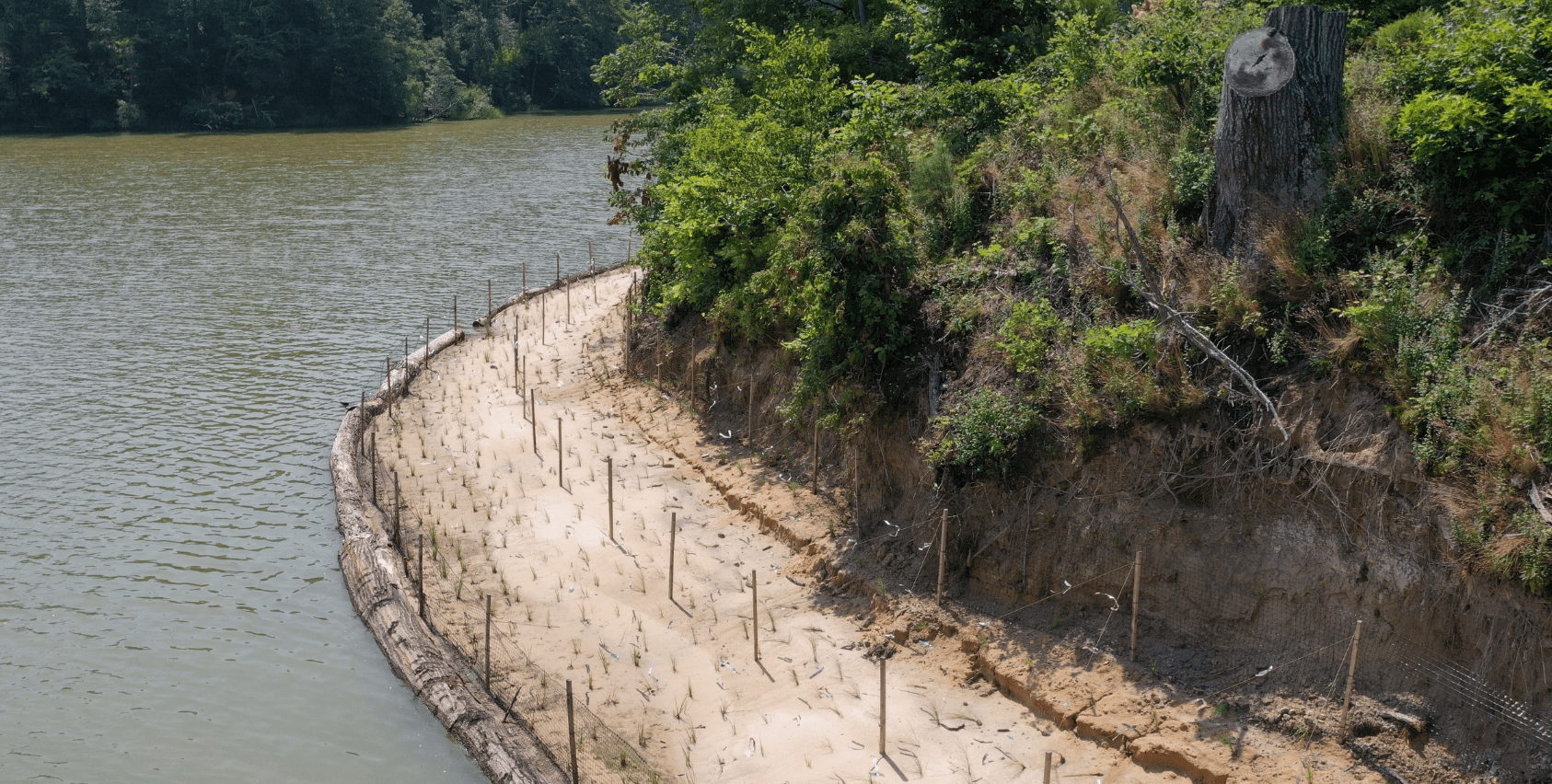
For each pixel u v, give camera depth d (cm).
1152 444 1318
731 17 3100
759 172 2158
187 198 5819
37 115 9725
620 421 2283
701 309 2323
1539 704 1032
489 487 2014
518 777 1259
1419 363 1180
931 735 1248
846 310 1673
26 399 2616
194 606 1689
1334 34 1389
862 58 2791
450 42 12044
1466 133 1289
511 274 3975
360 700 1457
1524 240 1241
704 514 1844
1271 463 1234
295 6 10444
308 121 10456
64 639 1598
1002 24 2392
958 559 1462
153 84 10000
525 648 1499
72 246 4488
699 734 1309
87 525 1952
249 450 2303
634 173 2984
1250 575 1233
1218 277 1387
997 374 1512
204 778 1310
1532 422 1084
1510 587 1055
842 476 1747
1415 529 1127
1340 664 1153
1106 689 1248
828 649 1423
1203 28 1834
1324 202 1385
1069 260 1571
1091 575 1342
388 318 3356
